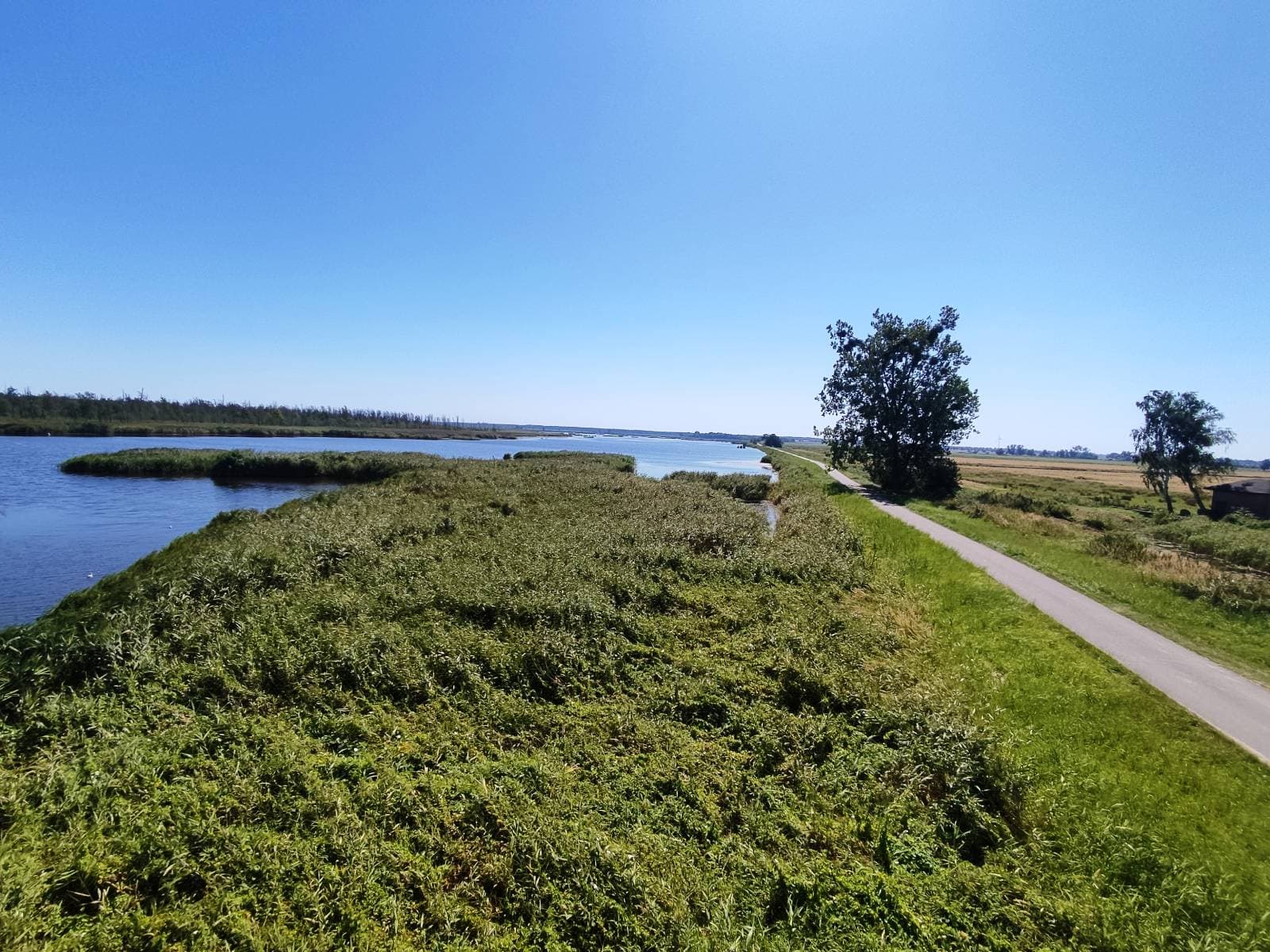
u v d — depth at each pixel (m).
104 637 7.97
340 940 4.16
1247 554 19.83
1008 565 16.55
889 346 37.97
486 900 4.64
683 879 4.87
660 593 12.27
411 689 7.84
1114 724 7.64
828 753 7.12
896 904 4.74
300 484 37.66
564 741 6.83
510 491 26.48
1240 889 5.13
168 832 4.88
